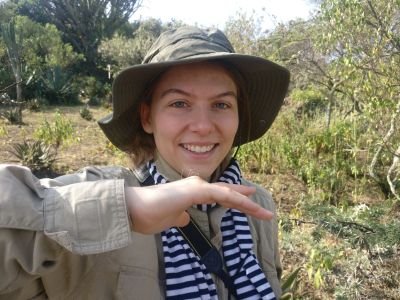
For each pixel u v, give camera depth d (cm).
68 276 100
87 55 3030
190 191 83
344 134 740
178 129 129
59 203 81
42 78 2336
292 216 493
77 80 2648
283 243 406
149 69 126
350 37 564
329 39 570
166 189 83
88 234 80
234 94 135
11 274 79
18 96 1725
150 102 139
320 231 392
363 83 572
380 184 662
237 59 131
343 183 677
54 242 80
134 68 124
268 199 162
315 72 869
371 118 562
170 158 134
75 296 107
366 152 725
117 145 151
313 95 1051
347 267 359
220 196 85
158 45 135
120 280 112
